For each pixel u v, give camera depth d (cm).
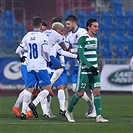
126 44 6631
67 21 3500
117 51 6569
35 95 3488
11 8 6588
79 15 6750
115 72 5822
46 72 3130
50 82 3152
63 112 3378
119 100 5131
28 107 3362
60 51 3366
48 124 2855
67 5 6612
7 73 5794
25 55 3375
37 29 3133
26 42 3128
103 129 2614
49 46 3353
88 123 2917
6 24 6581
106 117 3384
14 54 6125
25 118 3189
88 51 2948
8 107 4253
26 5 6538
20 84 5794
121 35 6725
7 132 2492
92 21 2944
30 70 3128
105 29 6738
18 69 5797
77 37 3472
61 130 2566
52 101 5025
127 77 5806
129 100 5131
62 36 3416
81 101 5094
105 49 6544
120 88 5806
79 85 2980
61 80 3412
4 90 5794
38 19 3125
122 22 6825
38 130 2569
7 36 6538
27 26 6538
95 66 2956
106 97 5538
